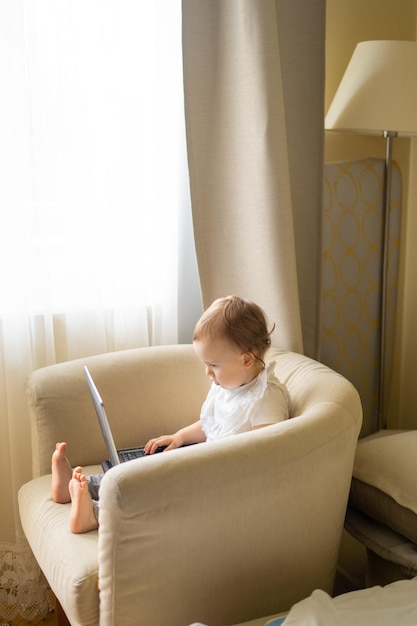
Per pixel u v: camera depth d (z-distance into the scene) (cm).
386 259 230
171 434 190
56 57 187
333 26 227
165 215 209
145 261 212
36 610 201
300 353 199
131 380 186
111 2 191
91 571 135
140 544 123
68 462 166
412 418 253
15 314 191
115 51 195
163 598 130
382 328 235
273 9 182
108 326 210
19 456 198
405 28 238
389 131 204
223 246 201
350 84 208
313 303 214
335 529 152
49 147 191
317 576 151
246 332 160
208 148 196
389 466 168
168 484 122
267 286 196
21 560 199
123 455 174
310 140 203
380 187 237
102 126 197
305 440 137
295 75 199
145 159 206
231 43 188
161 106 203
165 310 214
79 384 180
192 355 194
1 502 202
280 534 139
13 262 188
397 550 164
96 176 199
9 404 194
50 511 158
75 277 200
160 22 198
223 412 169
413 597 133
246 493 130
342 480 148
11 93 182
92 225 198
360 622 123
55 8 185
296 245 209
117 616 127
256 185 192
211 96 194
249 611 142
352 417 150
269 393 161
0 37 179
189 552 129
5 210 186
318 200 207
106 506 121
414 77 202
